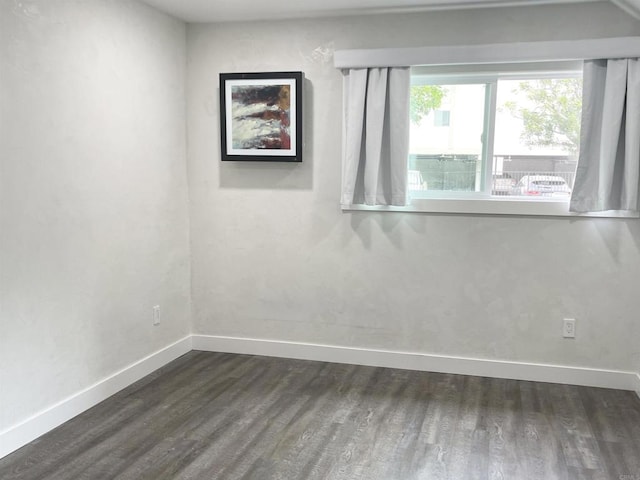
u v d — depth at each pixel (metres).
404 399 3.08
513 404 3.01
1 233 2.34
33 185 2.49
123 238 3.15
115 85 3.01
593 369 3.27
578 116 3.24
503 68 3.22
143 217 3.33
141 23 3.21
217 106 3.69
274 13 3.38
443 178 3.45
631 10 2.95
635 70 2.96
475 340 3.45
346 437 2.63
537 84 3.27
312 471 2.33
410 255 3.48
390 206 3.46
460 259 3.41
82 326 2.85
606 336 3.24
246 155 3.62
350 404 3.00
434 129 3.43
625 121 3.03
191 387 3.23
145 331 3.40
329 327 3.68
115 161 3.04
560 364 3.33
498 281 3.37
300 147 3.52
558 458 2.44
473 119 3.37
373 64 3.29
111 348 3.09
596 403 3.03
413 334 3.54
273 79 3.50
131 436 2.62
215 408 2.94
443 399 3.08
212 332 3.89
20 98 2.40
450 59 3.20
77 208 2.77
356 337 3.64
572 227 3.22
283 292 3.74
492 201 3.30
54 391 2.68
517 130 3.33
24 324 2.48
